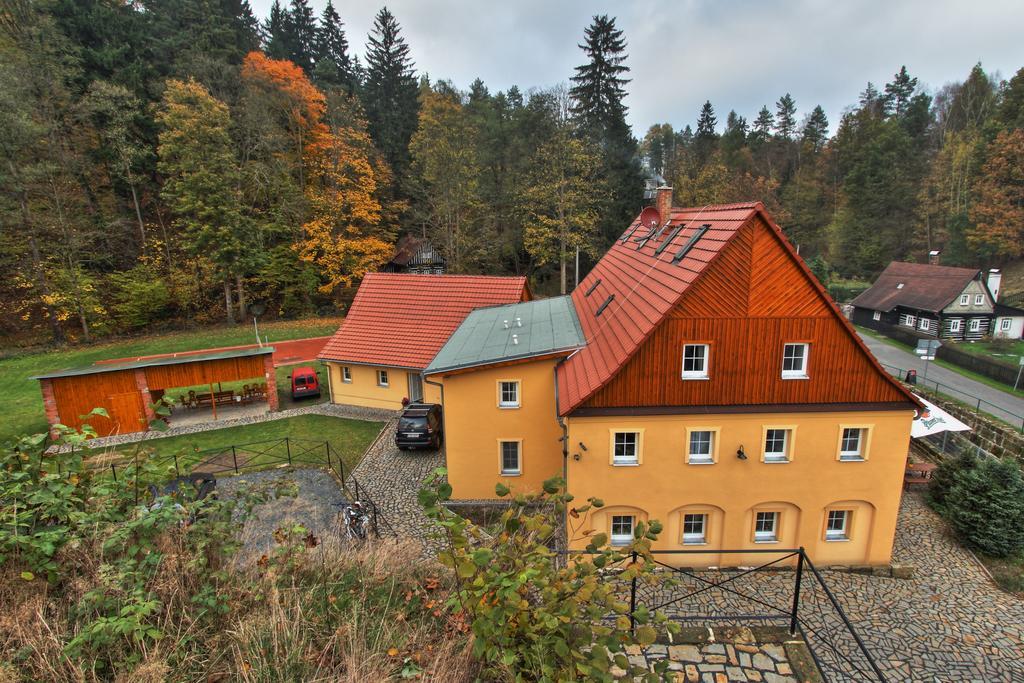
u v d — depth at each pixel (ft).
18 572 18.19
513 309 86.02
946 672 40.24
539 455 61.87
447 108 161.07
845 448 50.52
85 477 20.94
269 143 148.25
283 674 16.79
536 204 166.50
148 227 152.87
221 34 164.55
